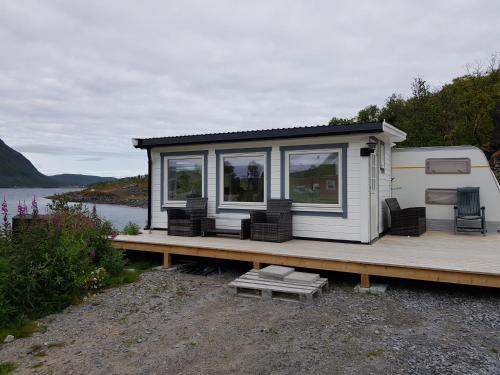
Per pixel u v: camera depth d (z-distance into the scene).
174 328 4.49
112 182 57.94
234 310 5.12
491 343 3.88
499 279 5.07
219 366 3.50
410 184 10.20
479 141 25.11
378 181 8.62
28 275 5.19
